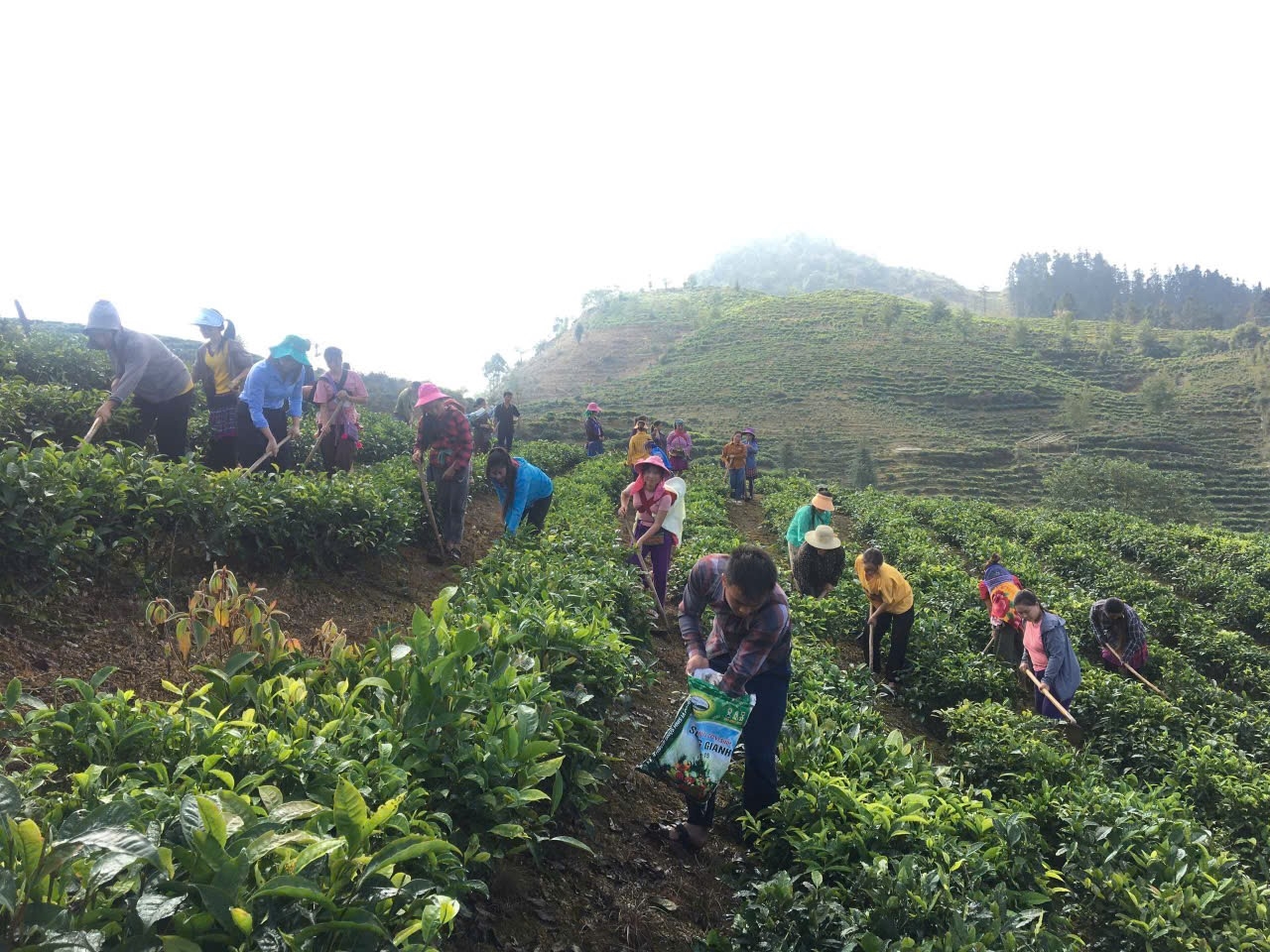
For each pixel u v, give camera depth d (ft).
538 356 472.03
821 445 226.99
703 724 13.48
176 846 7.19
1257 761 27.02
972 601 39.58
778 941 11.55
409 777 10.63
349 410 30.58
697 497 61.77
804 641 28.22
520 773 11.33
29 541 14.65
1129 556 65.46
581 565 23.85
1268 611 50.03
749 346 344.90
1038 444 221.25
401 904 8.09
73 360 37.19
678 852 14.21
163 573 17.61
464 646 12.44
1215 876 15.62
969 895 12.47
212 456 28.02
